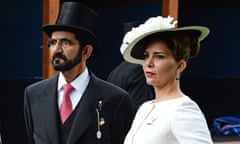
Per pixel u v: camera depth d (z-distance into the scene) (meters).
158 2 12.36
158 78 3.60
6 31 11.70
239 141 12.59
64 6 4.59
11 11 11.66
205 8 15.09
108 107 4.58
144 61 3.74
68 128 4.48
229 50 15.34
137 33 3.63
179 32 3.56
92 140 4.48
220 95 15.22
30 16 11.67
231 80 15.32
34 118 4.65
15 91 11.66
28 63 11.71
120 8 13.23
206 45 15.31
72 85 4.57
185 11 14.93
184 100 3.48
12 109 11.59
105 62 13.52
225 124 13.54
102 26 13.50
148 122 3.55
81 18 4.52
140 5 12.83
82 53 4.56
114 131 4.61
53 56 4.45
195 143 3.28
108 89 4.66
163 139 3.42
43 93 4.66
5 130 11.43
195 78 14.99
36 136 4.58
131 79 7.89
